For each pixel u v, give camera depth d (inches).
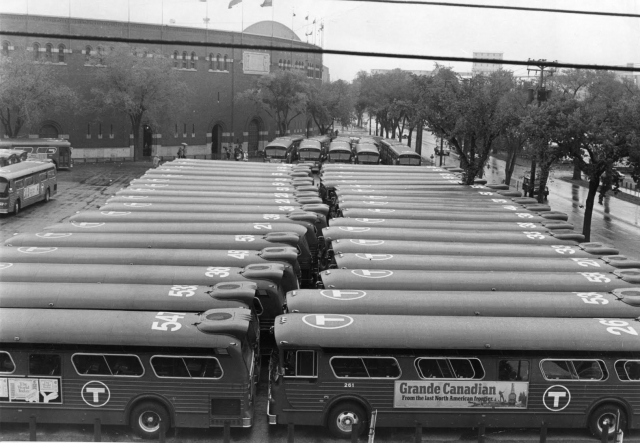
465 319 716.7
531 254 1013.2
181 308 753.6
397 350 693.9
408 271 876.0
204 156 3580.2
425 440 719.1
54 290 758.5
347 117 4382.4
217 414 692.7
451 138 1904.5
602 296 797.2
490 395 703.7
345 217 1270.9
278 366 706.8
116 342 676.1
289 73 3865.7
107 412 692.7
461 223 1218.0
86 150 3240.7
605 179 1609.3
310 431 732.7
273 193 1560.0
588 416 714.2
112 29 3191.4
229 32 3809.1
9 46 2935.5
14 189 1892.2
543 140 1688.0
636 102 1576.0
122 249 948.6
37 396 690.2
